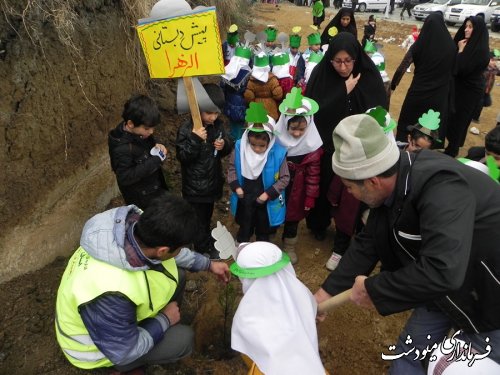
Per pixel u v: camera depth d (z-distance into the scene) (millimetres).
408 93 4758
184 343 2072
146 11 3736
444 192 1438
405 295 1495
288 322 1603
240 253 1791
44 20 2637
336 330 2730
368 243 2027
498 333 1715
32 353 2346
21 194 2646
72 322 1800
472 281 1628
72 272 1795
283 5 19922
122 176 2646
